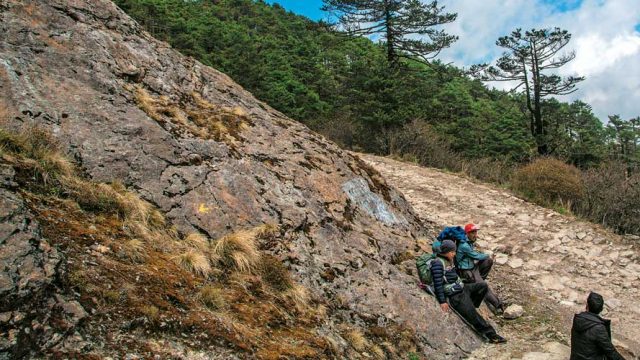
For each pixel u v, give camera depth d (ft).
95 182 14.97
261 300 14.06
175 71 23.98
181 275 12.83
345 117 75.36
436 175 49.60
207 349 10.69
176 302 11.51
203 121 21.44
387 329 16.85
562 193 42.24
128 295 10.75
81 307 9.78
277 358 11.53
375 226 23.35
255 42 162.50
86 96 17.84
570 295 26.96
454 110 94.43
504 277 28.07
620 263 31.14
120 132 17.20
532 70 97.45
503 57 97.86
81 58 19.39
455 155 59.88
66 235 11.56
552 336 21.03
